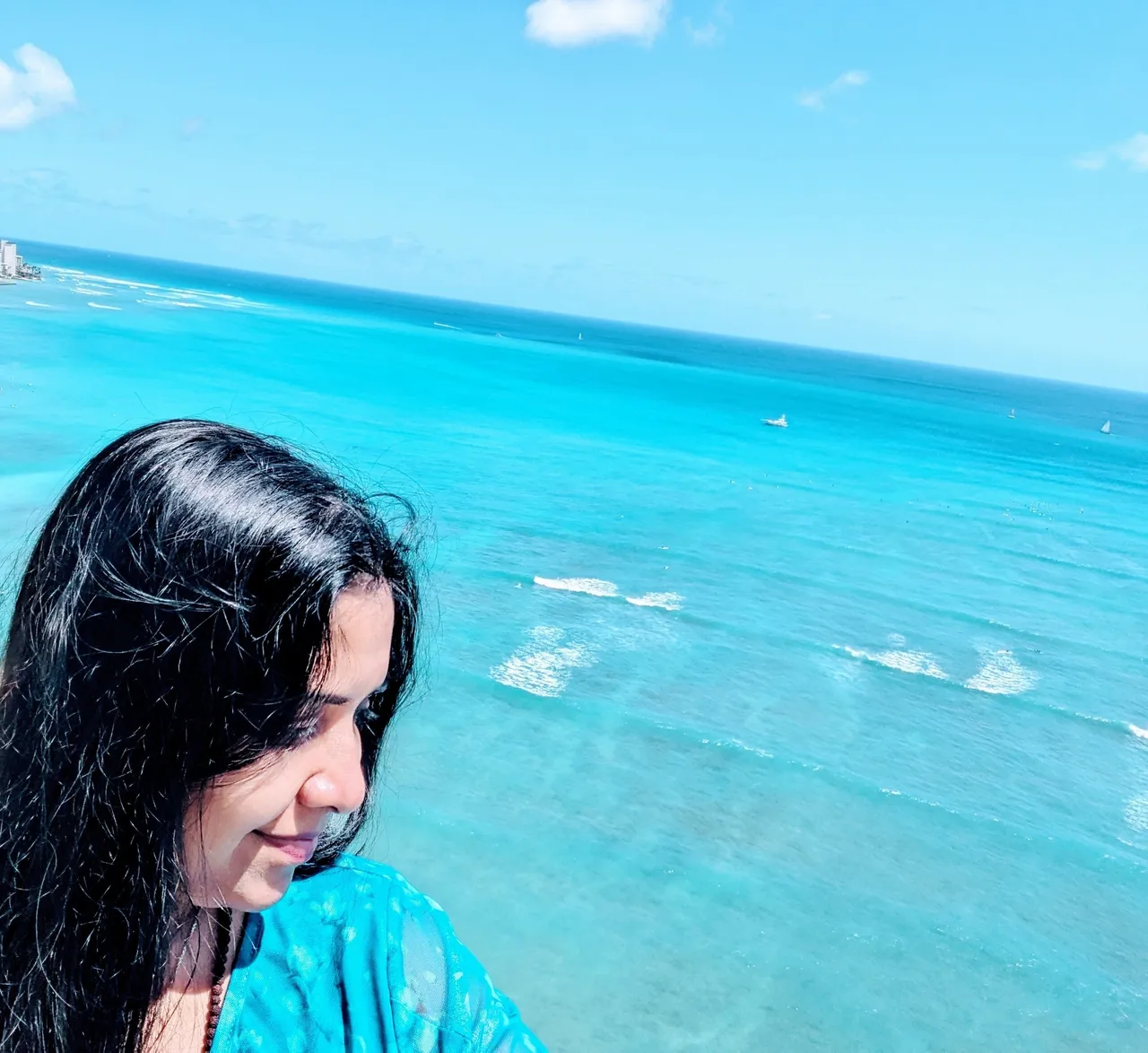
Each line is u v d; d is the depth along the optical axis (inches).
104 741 30.7
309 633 30.5
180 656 29.8
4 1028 32.3
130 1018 32.4
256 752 30.3
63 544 32.6
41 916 31.9
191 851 31.7
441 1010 39.8
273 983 37.4
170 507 31.1
